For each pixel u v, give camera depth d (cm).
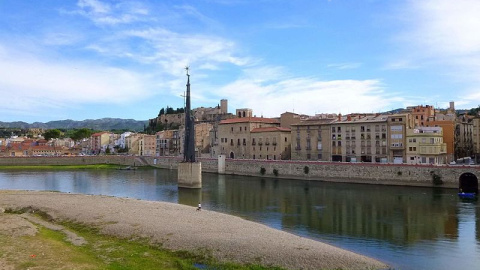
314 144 15375
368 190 10450
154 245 4788
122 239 5081
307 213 7319
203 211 6981
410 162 12762
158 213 6569
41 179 14538
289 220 6681
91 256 4344
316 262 4194
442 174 10525
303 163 13725
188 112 12044
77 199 8150
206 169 17675
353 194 9775
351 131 14225
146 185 12625
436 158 12456
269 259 4250
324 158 15038
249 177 15075
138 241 4972
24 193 9231
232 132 18788
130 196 10019
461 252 4775
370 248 4959
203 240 4847
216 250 4509
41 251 4397
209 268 4047
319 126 15225
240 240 4841
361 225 6247
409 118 13350
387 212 7300
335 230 5931
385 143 13300
